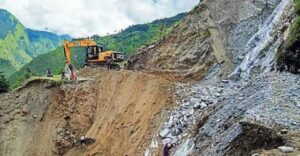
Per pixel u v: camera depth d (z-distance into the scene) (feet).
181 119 81.82
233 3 116.57
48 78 107.04
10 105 104.78
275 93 60.18
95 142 90.33
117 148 86.38
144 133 85.20
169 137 79.71
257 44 100.32
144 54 122.31
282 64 73.46
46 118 99.86
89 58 123.95
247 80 87.40
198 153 59.41
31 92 105.50
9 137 99.40
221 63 104.42
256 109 55.62
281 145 45.65
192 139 67.05
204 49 110.11
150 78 96.48
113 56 122.52
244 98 64.75
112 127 90.63
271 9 112.16
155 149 79.00
